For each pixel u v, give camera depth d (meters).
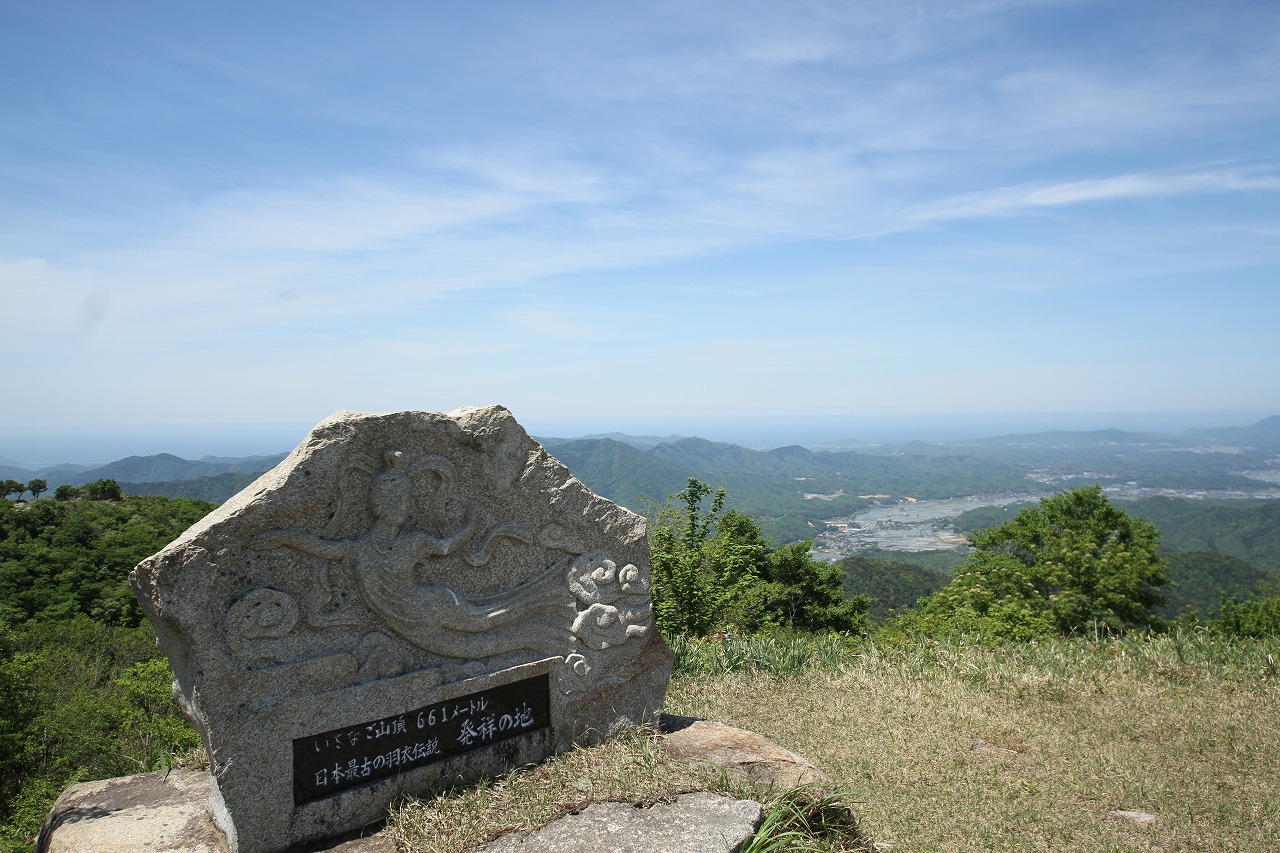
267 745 4.22
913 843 5.48
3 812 14.93
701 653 9.83
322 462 4.43
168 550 3.97
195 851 4.30
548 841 4.23
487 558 5.15
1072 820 5.76
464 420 5.04
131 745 15.55
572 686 5.55
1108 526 25.27
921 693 8.33
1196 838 5.47
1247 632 13.93
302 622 4.40
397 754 4.72
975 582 25.64
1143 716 7.52
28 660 16.97
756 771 5.25
